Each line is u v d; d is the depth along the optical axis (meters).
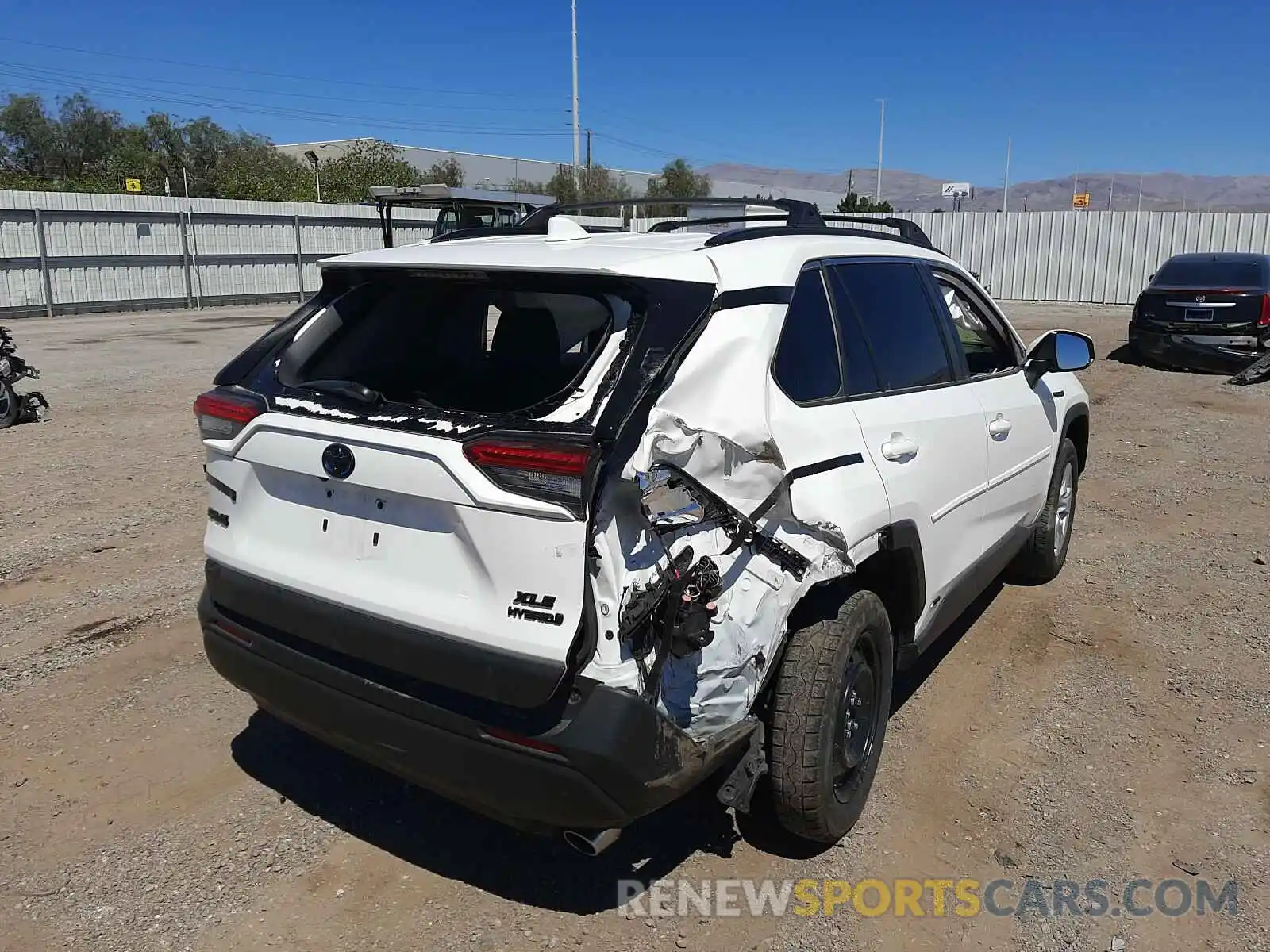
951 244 27.36
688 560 2.61
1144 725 4.14
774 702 3.08
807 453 3.04
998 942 2.90
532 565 2.48
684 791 2.69
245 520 3.14
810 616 3.13
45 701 4.21
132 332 19.09
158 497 7.25
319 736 3.08
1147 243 24.94
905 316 3.90
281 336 3.26
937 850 3.32
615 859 3.26
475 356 3.60
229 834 3.34
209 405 3.15
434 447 2.59
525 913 2.98
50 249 22.05
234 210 25.69
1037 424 4.98
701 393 2.74
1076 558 6.24
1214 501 7.56
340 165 46.00
